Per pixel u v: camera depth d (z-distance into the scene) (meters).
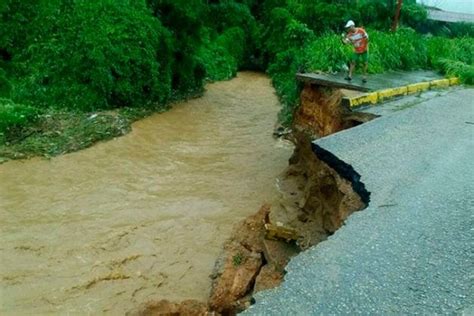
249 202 12.44
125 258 9.77
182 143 16.92
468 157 8.48
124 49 20.38
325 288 5.10
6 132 15.20
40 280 8.95
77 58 19.66
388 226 6.20
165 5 23.19
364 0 27.69
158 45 21.91
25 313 8.07
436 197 6.91
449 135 9.66
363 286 5.11
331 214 9.20
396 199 6.89
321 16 29.09
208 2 37.81
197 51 27.47
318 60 14.74
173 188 13.13
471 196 6.92
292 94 18.81
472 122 10.66
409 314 4.70
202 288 8.93
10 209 11.45
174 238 10.60
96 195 12.44
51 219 11.11
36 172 13.49
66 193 12.45
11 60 20.55
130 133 17.42
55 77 19.61
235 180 13.82
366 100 11.87
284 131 18.05
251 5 40.69
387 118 10.71
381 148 8.81
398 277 5.23
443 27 25.64
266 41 36.06
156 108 21.09
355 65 14.76
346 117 11.53
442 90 14.18
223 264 8.81
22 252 9.76
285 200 12.28
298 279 5.27
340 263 5.49
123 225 11.02
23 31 21.02
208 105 23.22
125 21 20.83
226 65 32.84
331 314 4.73
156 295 8.71
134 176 13.79
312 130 13.20
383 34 17.72
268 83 31.23
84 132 16.25
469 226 6.12
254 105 23.75
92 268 9.40
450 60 16.56
